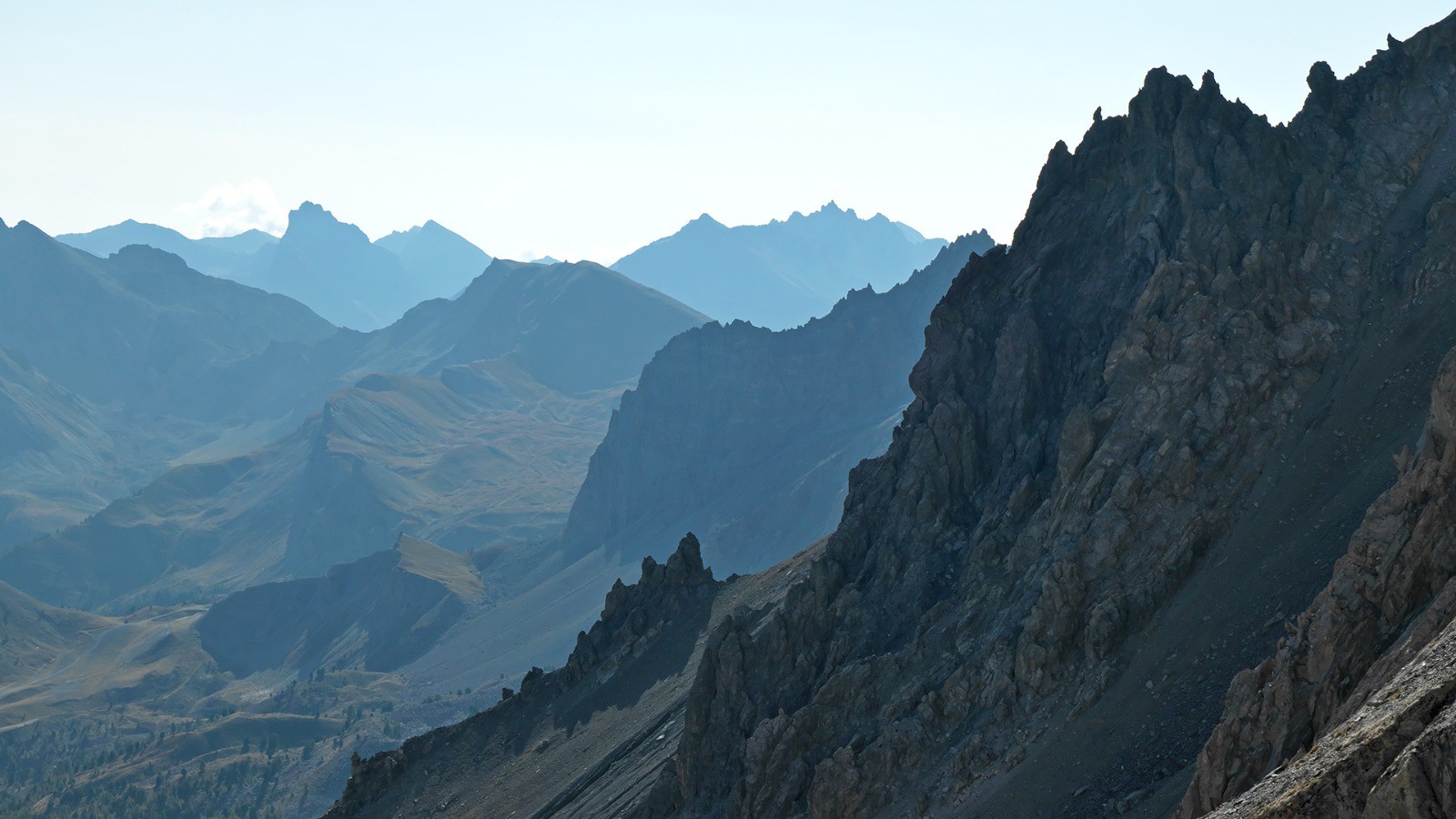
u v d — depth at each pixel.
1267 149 129.62
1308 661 69.81
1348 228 119.75
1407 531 70.62
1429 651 42.47
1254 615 91.00
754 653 135.75
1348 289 114.19
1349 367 106.69
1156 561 101.88
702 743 133.50
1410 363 102.12
